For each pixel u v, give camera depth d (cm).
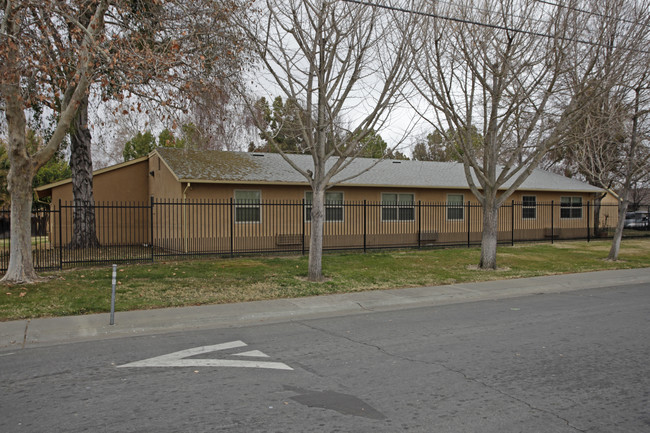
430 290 1195
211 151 2238
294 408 468
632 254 2034
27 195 1146
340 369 593
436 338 749
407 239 2312
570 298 1141
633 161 1838
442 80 1398
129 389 525
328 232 2123
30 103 1152
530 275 1464
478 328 819
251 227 1962
